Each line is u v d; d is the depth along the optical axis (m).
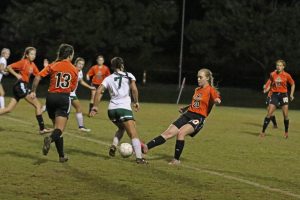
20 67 51.75
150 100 136.00
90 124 64.25
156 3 175.50
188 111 40.22
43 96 130.38
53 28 165.00
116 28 170.00
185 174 35.56
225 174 36.25
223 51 188.25
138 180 33.00
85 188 30.44
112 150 40.50
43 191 29.38
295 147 51.91
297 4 179.12
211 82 39.97
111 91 38.47
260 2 180.75
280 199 29.59
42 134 51.94
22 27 164.75
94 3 165.75
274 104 60.12
